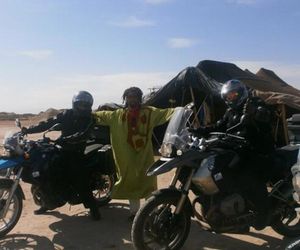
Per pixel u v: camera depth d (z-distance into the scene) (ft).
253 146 12.23
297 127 17.70
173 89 33.42
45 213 16.63
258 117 11.53
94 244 13.51
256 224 12.16
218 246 13.12
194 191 11.95
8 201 13.62
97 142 17.19
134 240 11.54
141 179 15.15
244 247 13.02
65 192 15.11
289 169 12.58
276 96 31.53
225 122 13.17
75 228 14.93
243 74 38.86
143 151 15.19
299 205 12.75
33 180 14.26
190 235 14.03
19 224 15.33
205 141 11.58
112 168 16.39
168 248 11.98
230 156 11.66
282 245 13.10
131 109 15.19
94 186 16.33
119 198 15.16
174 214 11.88
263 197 12.11
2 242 13.67
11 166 13.60
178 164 11.19
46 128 15.42
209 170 11.37
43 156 14.42
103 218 15.99
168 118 15.03
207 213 11.73
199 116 32.58
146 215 11.54
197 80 32.83
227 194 11.69
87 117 15.35
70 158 15.06
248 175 11.96
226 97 12.66
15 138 13.92
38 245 13.43
